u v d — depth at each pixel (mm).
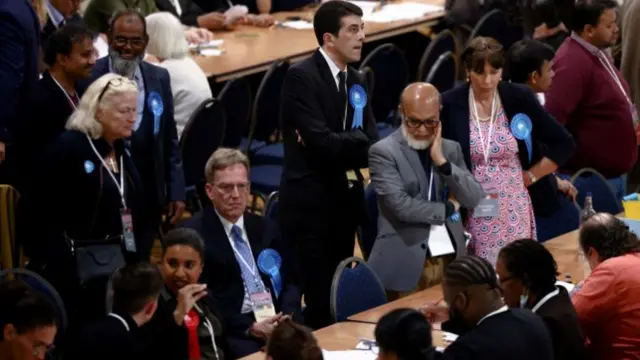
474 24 35750
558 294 17078
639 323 17984
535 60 23297
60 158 20312
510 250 17031
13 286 15695
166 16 26844
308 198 21781
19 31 22797
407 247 20797
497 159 21953
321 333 18734
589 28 25766
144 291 16641
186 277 18172
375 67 30828
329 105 21422
